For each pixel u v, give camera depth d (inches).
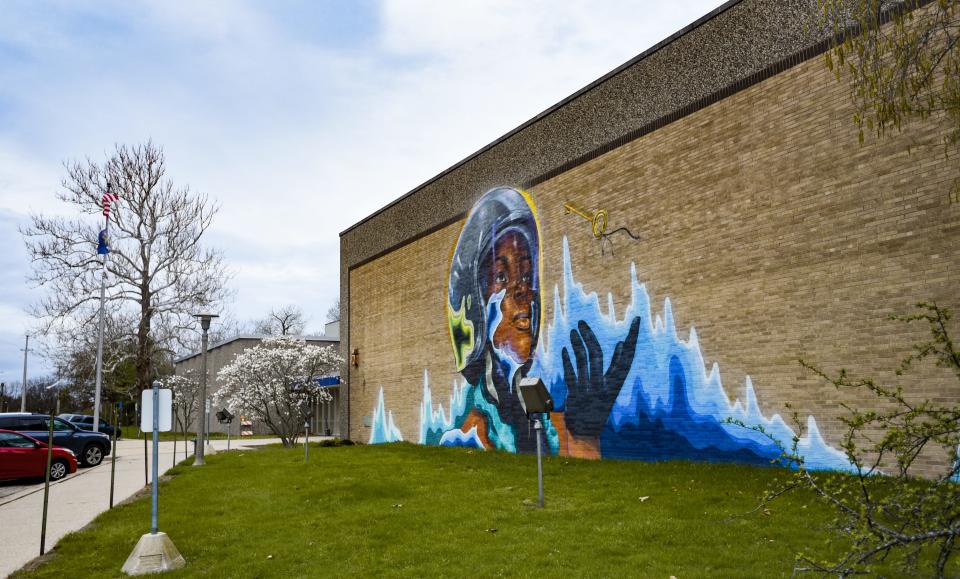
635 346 632.4
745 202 539.5
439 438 946.1
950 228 412.5
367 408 1167.6
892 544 198.8
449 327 940.6
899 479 222.1
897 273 436.8
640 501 422.6
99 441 940.0
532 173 792.9
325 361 1245.1
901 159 439.2
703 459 556.7
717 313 555.5
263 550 355.9
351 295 1254.9
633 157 651.5
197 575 314.3
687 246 587.5
